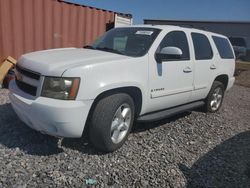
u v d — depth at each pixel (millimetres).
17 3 7988
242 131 6012
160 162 4133
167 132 5320
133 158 4137
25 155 3873
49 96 3652
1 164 3590
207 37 6375
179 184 3658
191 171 4016
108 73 3930
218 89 6902
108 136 3986
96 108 3906
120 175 3666
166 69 4887
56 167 3654
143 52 4605
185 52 5508
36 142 4270
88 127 4020
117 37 5184
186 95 5625
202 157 4496
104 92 3977
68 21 9297
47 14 8695
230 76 7207
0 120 5000
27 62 4066
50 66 3750
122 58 4250
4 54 7945
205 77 6137
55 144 4254
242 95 11227
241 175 4078
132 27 5402
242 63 18016
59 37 9148
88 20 9891
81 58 4059
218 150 4848
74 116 3619
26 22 8258
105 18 10508
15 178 3336
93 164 3834
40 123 3723
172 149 4613
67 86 3611
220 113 7211
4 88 7453
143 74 4445
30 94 3881
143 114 4785
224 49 6988
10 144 4141
